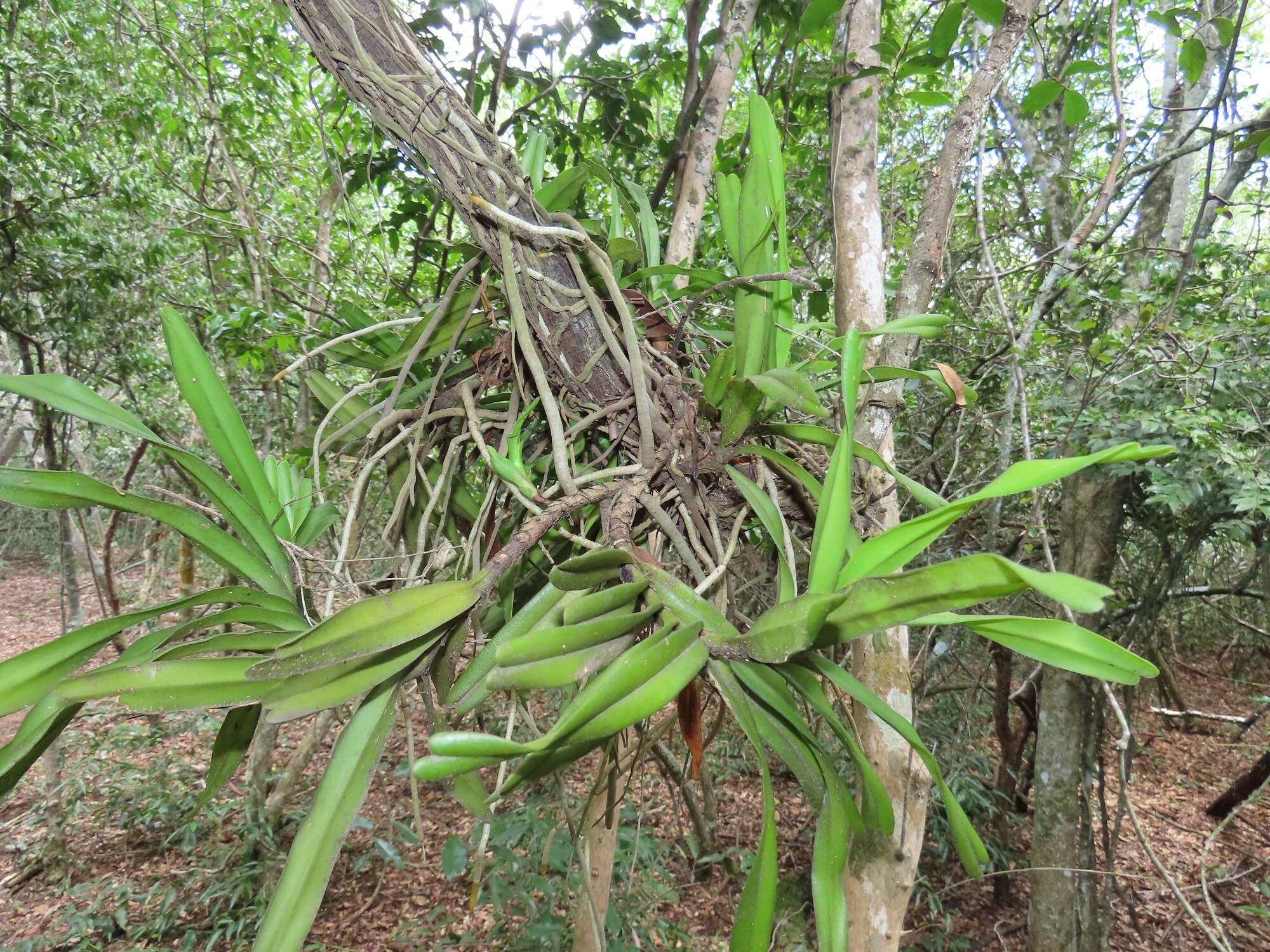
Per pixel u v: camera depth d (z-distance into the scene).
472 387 0.98
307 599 0.84
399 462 1.09
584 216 1.90
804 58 2.22
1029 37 2.29
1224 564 3.39
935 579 0.44
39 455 6.55
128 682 0.62
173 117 4.28
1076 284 1.96
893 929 0.96
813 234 2.59
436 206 1.64
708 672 0.65
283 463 0.99
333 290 3.09
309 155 4.40
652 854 2.77
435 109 0.78
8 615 9.02
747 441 0.91
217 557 0.80
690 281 1.14
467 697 0.70
